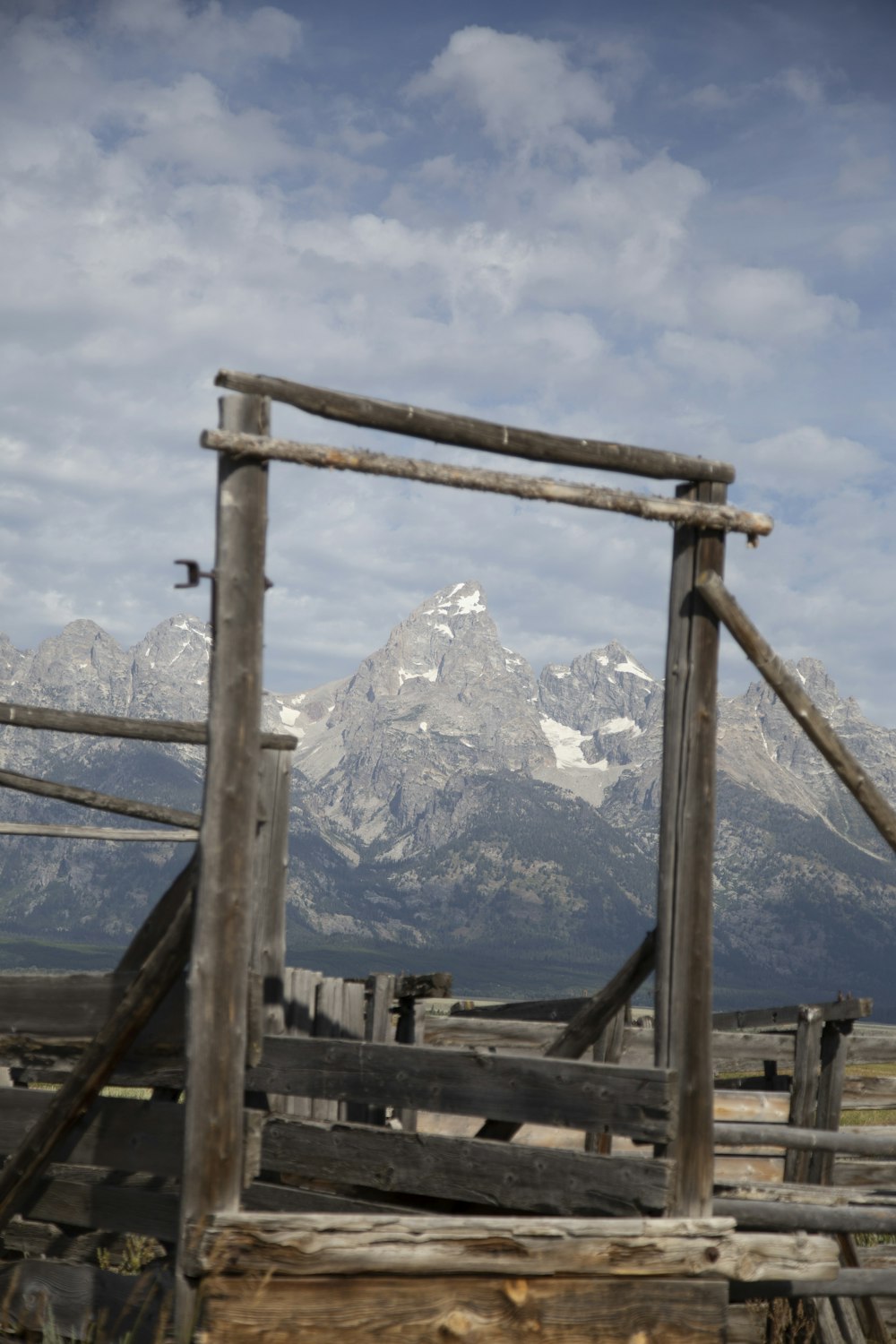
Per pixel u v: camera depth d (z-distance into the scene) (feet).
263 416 17.62
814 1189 22.63
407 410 18.35
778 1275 18.35
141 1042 20.66
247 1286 15.88
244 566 17.48
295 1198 21.29
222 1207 16.92
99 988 21.22
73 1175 22.31
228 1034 17.21
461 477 18.34
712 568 19.90
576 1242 17.25
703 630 19.75
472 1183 19.33
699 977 18.72
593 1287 17.38
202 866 17.28
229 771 17.33
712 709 19.58
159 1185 21.56
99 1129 21.18
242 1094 17.31
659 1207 17.88
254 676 17.51
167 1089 21.97
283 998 23.79
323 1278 16.24
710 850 19.12
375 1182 20.39
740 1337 20.15
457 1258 16.72
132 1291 20.83
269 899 23.67
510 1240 17.01
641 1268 17.51
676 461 19.89
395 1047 20.40
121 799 26.71
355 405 18.03
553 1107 18.78
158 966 19.03
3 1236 23.20
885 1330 25.38
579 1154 18.61
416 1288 16.58
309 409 17.84
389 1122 28.63
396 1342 16.37
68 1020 21.38
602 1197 18.29
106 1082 20.39
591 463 19.47
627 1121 18.24
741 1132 20.06
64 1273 21.70
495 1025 31.83
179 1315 16.44
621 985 19.80
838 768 20.57
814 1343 23.77
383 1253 16.40
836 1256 18.79
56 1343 20.44
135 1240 22.02
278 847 23.93
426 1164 19.84
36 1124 20.92
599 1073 18.54
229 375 17.38
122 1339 20.45
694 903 18.88
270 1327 15.88
